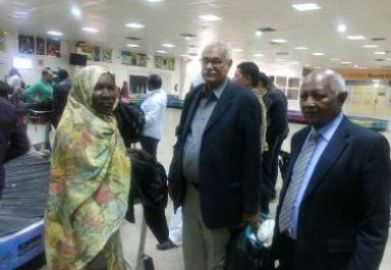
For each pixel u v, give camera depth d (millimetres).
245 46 15672
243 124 1891
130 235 3336
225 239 2047
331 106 1449
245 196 1940
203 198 1938
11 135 2139
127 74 20453
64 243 1843
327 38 12406
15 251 2465
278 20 9805
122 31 13453
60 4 9320
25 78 15977
